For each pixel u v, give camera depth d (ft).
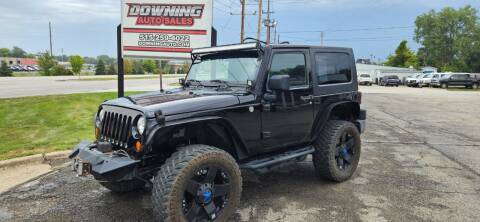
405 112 48.85
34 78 135.13
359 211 13.62
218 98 12.32
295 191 15.72
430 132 31.81
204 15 30.68
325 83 16.29
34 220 12.87
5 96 49.16
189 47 31.12
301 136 15.19
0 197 14.99
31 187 16.15
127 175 11.05
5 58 354.95
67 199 14.80
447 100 71.46
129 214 13.38
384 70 184.85
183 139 12.37
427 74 141.18
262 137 13.52
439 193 15.60
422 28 255.70
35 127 29.71
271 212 13.51
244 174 18.10
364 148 24.75
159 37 31.27
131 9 31.22
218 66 15.01
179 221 10.77
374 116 43.98
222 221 11.82
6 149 21.83
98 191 15.71
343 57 17.54
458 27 243.40
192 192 11.09
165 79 148.25
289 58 14.60
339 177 16.56
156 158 12.39
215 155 11.42
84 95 48.60
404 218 13.01
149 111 10.94
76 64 159.22
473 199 14.92
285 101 14.16
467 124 37.17
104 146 11.69
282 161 14.32
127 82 114.83
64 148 22.06
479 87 128.57
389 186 16.47
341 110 17.98
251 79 13.37
